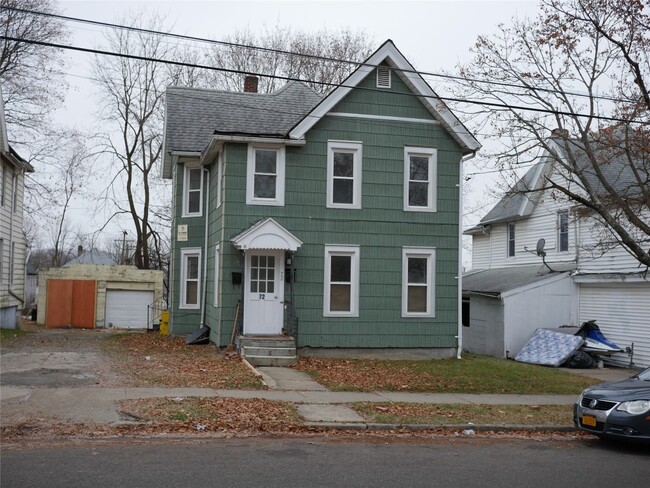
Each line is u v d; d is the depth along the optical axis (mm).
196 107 24266
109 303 33594
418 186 20656
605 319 23188
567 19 16141
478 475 8406
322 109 19547
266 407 11930
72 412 10875
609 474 8781
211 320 21562
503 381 16719
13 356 17609
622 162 20078
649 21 15531
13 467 7883
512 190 17484
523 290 24078
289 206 19531
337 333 19703
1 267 26453
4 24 33406
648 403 10273
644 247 21766
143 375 14734
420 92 20266
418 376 16828
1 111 24891
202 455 8828
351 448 9766
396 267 20219
